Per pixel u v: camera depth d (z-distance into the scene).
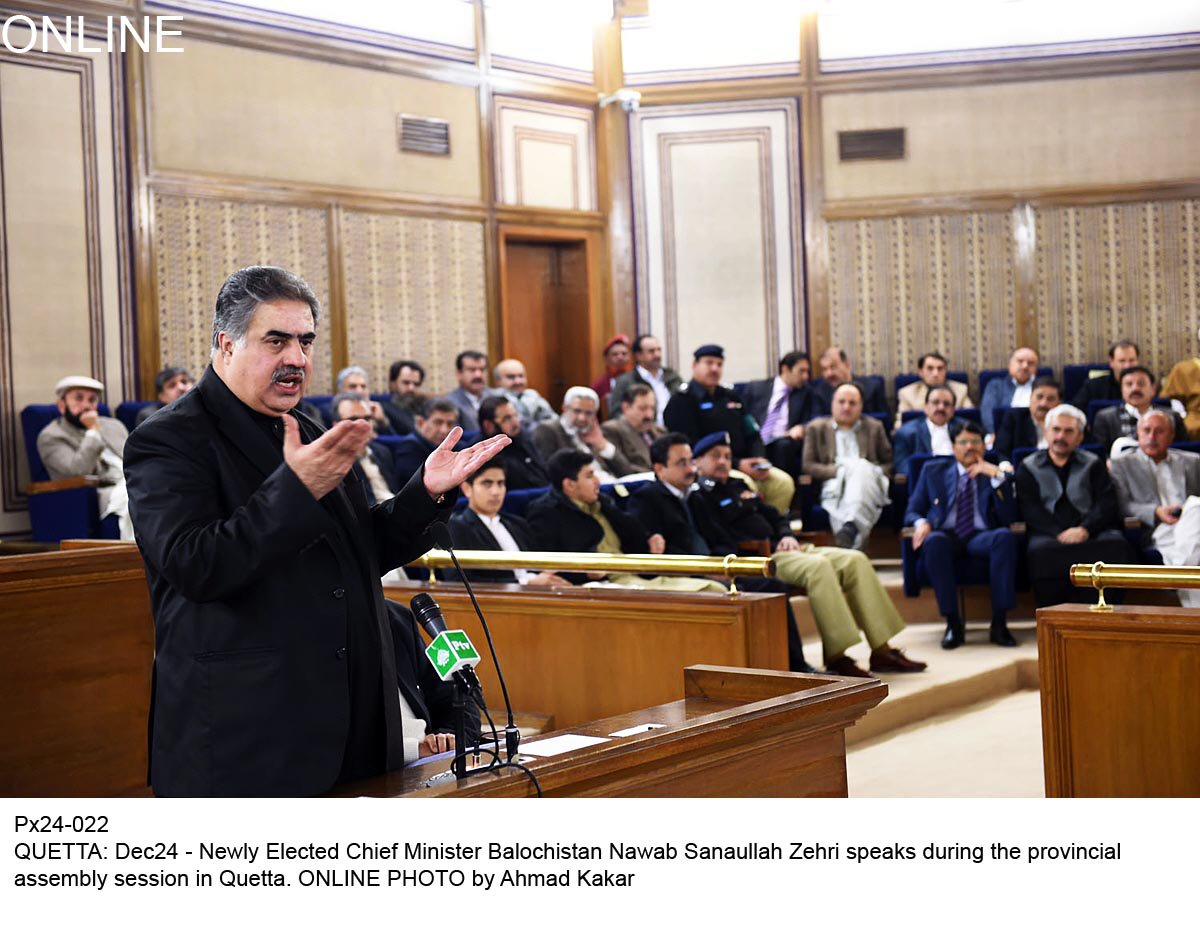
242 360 2.13
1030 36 10.24
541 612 4.30
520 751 2.24
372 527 2.27
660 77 10.48
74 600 3.81
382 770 2.21
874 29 10.35
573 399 7.69
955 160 10.34
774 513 6.26
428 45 9.45
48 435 6.92
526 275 10.42
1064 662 3.26
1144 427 6.66
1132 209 10.20
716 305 10.49
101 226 7.77
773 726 2.30
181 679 2.09
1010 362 9.73
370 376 9.12
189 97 8.20
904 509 7.94
